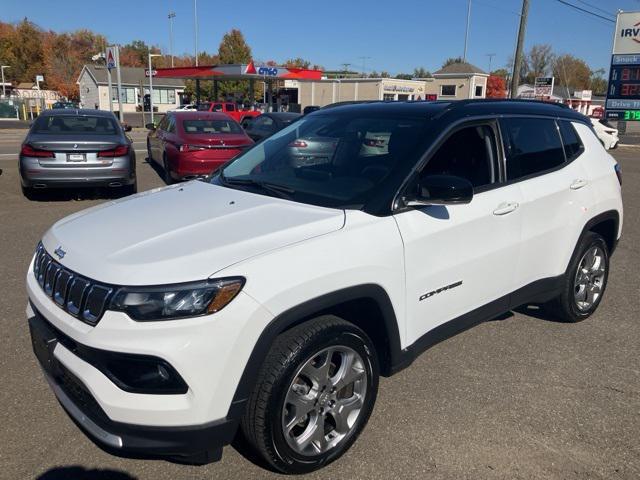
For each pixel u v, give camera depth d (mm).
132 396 2352
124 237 2750
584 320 4785
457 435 3146
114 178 9133
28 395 3445
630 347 4293
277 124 15758
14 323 4414
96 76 66375
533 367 3945
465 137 3553
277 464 2658
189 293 2338
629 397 3578
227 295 2367
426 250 3115
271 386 2512
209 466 2857
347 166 3416
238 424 2494
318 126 3932
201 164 10430
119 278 2385
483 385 3686
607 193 4582
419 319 3186
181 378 2330
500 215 3578
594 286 4738
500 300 3762
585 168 4422
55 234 3033
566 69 85625
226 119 11609
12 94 77625
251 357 2438
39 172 8789
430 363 3980
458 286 3385
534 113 4121
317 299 2607
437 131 3363
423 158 3238
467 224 3355
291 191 3328
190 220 2906
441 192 2928
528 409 3414
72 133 9328
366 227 2898
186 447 2406
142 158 15898
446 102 3758
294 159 3756
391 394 3559
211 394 2375
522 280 3918
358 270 2760
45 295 2783
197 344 2322
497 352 4168
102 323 2355
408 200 3105
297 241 2664
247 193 3373
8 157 15367
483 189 3574
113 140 9156
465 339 4383
